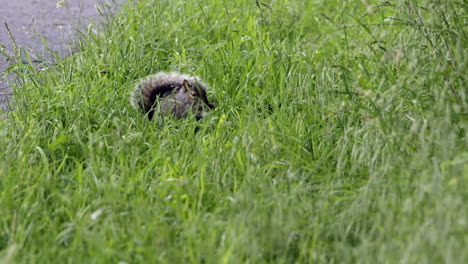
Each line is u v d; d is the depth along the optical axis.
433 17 10.53
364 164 8.59
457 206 6.73
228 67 12.02
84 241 7.16
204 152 8.98
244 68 12.05
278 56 12.05
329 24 14.49
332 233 7.39
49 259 6.89
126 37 13.05
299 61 11.80
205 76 11.86
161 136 10.02
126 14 14.96
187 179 8.28
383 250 6.57
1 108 11.20
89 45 12.94
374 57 11.51
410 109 9.19
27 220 7.46
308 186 8.08
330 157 9.16
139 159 9.02
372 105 9.65
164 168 8.64
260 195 7.88
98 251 6.72
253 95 11.14
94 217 7.09
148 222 7.40
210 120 9.84
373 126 8.90
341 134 9.55
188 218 7.61
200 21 14.61
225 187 8.34
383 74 10.09
